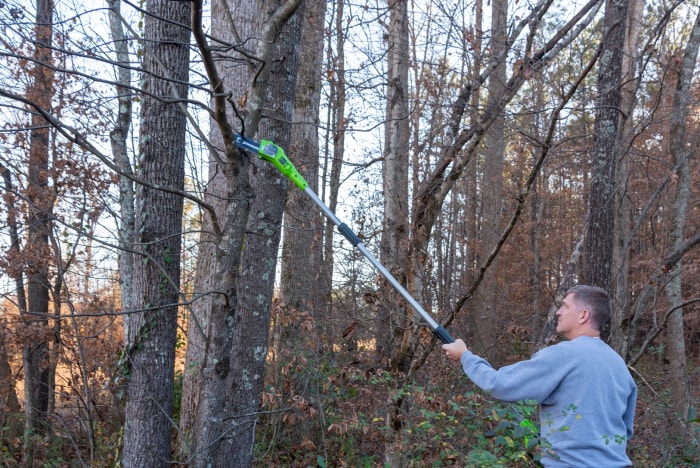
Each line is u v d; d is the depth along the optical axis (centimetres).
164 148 421
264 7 302
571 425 236
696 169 1322
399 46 683
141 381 415
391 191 645
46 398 809
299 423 598
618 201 762
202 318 627
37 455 695
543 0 520
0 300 835
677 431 530
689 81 680
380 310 597
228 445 406
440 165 548
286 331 674
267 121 398
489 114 526
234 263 285
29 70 682
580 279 852
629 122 784
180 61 423
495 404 358
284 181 414
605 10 632
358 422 455
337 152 1070
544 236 1730
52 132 734
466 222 1175
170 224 428
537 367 243
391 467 412
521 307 1429
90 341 688
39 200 720
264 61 275
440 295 623
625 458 239
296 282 765
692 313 1516
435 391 462
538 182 1428
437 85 643
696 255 1466
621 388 244
